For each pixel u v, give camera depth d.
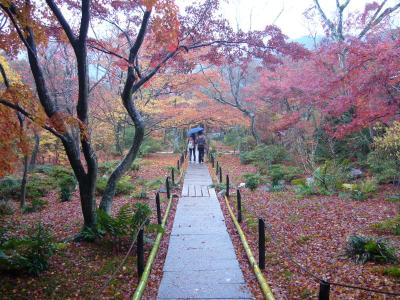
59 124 7.42
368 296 5.38
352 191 12.88
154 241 8.20
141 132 9.52
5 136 7.64
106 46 11.02
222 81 22.56
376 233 8.38
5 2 6.15
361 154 17.06
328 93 11.67
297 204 11.70
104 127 22.77
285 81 17.56
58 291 5.81
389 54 9.36
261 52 10.57
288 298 5.52
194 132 24.12
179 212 11.20
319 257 7.12
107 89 20.42
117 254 7.54
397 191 12.59
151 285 6.17
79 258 7.20
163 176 18.25
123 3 9.57
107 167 19.27
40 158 25.91
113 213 11.37
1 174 8.06
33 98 6.82
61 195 13.89
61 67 17.19
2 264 6.21
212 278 6.37
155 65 10.79
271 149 20.52
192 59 13.76
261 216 10.43
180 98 22.27
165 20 8.04
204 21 10.22
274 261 7.06
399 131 11.70
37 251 6.55
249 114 24.05
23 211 12.18
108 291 5.87
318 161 18.20
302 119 19.72
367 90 10.12
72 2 9.32
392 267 6.21
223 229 9.34
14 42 7.68
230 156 27.23
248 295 5.71
